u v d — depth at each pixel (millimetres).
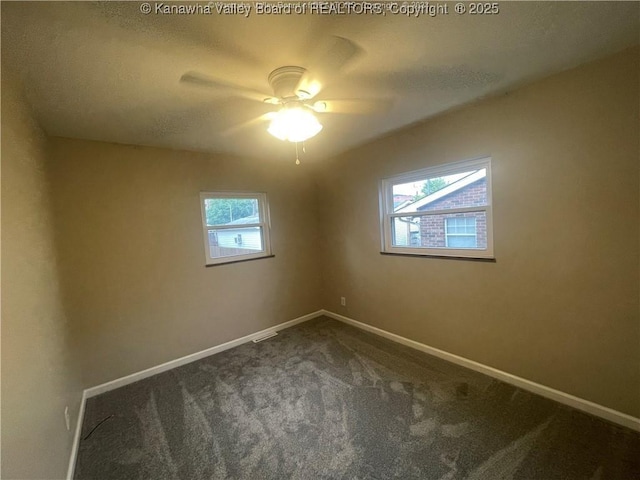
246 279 3424
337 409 2102
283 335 3508
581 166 1802
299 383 2461
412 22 1239
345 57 1475
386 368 2625
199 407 2217
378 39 1347
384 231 3195
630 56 1585
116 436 1950
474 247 2465
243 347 3248
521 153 2041
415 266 2895
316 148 3246
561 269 1947
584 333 1891
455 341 2633
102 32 1169
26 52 1254
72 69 1420
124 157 2639
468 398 2135
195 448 1812
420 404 2102
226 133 2520
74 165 2402
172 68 1468
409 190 2941
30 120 1727
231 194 3340
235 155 3320
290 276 3811
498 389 2223
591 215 1795
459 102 2180
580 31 1383
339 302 3885
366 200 3299
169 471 1656
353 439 1814
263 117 2154
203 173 3096
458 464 1593
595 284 1819
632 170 1639
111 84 1588
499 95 2098
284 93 1690
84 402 2355
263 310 3572
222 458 1728
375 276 3326
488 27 1305
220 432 1939
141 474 1646
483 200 2369
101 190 2527
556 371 2037
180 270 2959
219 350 3205
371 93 1918
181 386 2529
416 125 2639
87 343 2467
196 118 2133
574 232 1867
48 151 2254
